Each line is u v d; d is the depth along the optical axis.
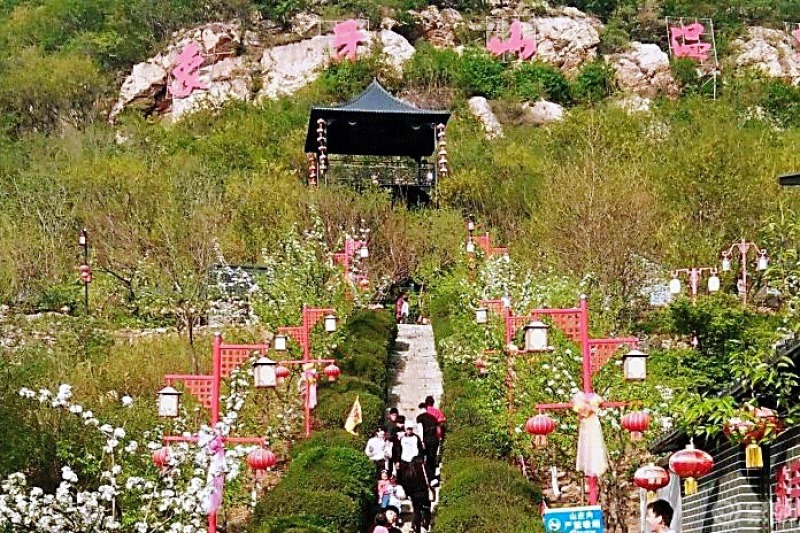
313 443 19.44
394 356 29.53
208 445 13.23
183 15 73.31
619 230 29.89
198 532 12.95
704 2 79.38
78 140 54.19
